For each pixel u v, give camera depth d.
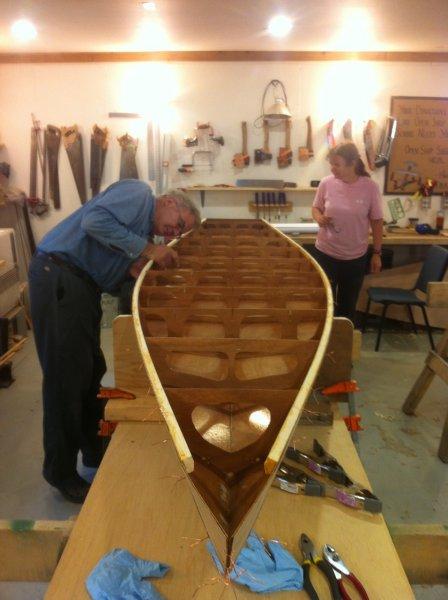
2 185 5.16
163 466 1.34
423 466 2.65
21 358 4.05
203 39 4.39
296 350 1.47
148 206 2.20
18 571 1.14
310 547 1.08
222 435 1.42
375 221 3.60
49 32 4.12
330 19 3.74
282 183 5.05
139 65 4.94
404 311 4.77
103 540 1.10
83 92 5.03
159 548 1.09
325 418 1.55
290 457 1.39
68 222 2.10
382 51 4.84
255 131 5.10
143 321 1.76
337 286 3.81
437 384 3.59
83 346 2.09
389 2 3.29
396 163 5.12
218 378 1.56
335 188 3.56
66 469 2.21
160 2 3.29
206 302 2.18
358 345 1.73
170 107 5.04
